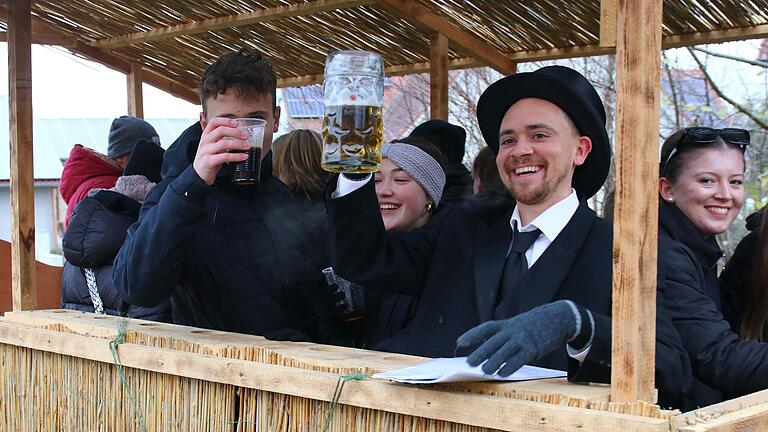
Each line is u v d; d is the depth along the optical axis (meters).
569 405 1.66
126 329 2.46
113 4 4.88
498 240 2.37
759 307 2.96
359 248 2.41
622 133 1.65
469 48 5.00
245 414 2.14
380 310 2.84
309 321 2.86
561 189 2.28
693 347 2.38
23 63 3.44
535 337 1.68
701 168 2.78
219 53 5.61
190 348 2.28
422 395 1.79
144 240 2.36
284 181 3.17
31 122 3.44
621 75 1.64
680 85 8.22
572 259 2.20
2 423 2.88
